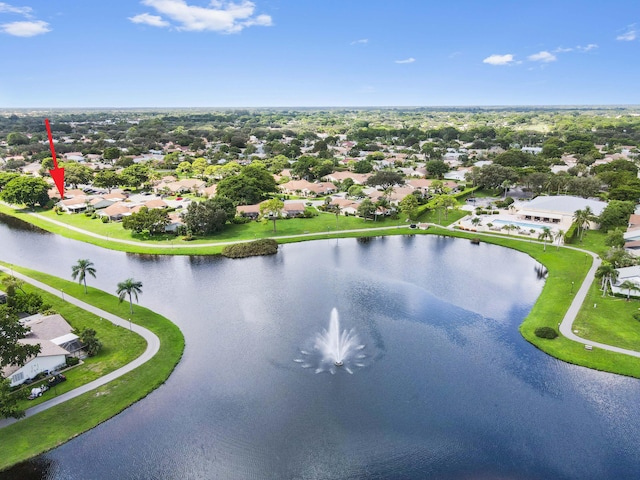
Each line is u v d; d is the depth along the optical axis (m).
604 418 67.00
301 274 126.75
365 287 116.81
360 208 183.00
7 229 174.38
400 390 73.94
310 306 105.62
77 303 104.31
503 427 65.44
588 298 104.88
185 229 163.38
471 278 122.56
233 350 86.12
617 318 95.00
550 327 91.94
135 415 68.00
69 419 66.31
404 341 89.38
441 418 67.25
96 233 166.88
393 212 188.88
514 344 87.75
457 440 63.00
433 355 84.19
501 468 58.41
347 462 59.44
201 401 71.31
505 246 150.12
